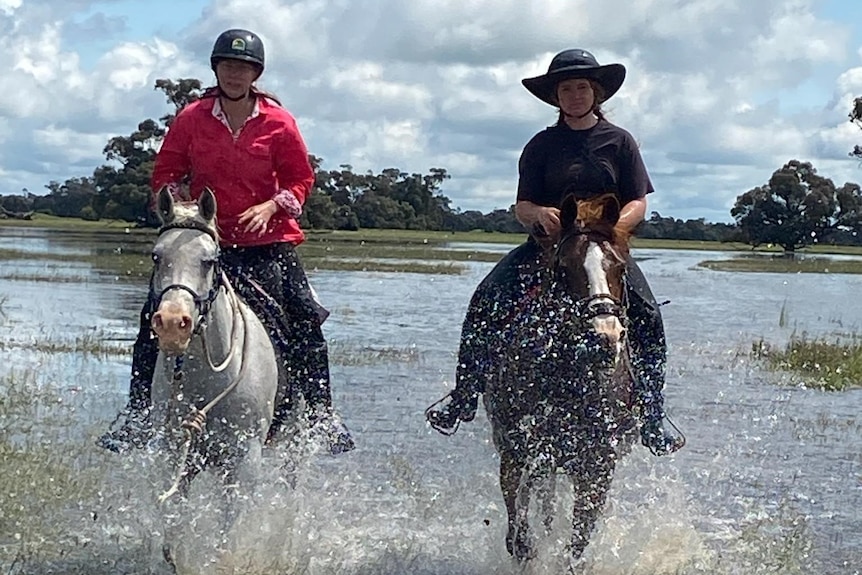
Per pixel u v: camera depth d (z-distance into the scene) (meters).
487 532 7.41
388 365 15.17
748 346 18.66
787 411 12.47
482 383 7.20
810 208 93.00
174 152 7.10
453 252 63.62
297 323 7.32
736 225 99.81
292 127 7.19
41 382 12.53
